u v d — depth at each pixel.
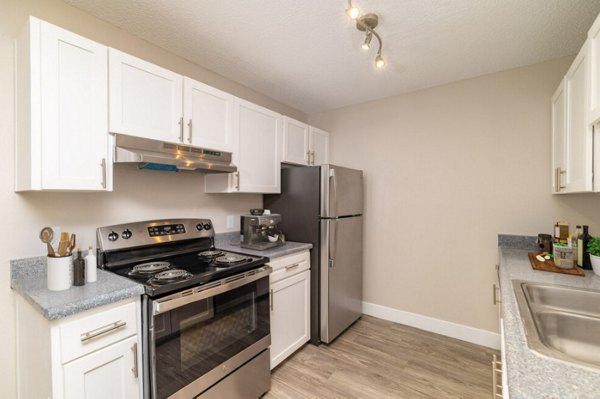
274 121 2.55
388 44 1.96
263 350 1.87
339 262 2.58
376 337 2.60
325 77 2.51
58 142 1.28
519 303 1.12
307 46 2.01
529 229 2.27
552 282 1.40
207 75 2.37
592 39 1.27
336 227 2.52
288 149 2.72
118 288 1.25
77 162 1.34
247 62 2.24
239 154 2.19
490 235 2.43
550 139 2.19
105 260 1.63
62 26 1.57
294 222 2.62
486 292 2.45
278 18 1.70
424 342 2.51
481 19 1.68
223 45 2.00
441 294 2.66
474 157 2.50
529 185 2.27
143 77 1.60
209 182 2.28
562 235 1.92
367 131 3.11
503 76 2.37
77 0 1.55
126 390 1.23
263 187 2.42
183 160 1.72
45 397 1.10
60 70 1.28
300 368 2.14
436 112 2.69
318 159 3.15
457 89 2.58
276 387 1.93
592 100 1.27
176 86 1.76
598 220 2.04
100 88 1.41
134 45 1.89
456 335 2.58
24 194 1.44
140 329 1.30
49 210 1.52
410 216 2.83
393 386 1.93
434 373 2.06
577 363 0.70
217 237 2.39
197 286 1.46
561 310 1.15
